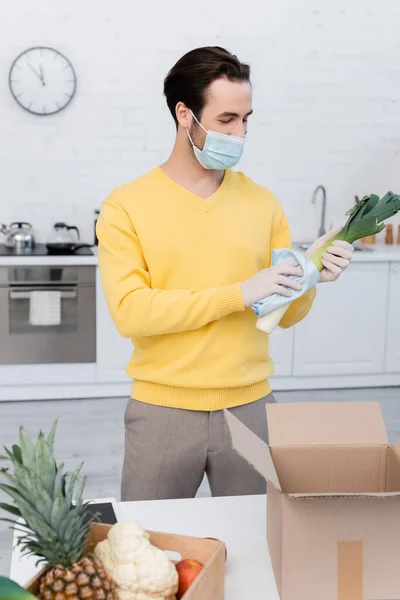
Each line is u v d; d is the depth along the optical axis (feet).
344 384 15.94
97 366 14.92
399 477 4.31
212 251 5.79
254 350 5.95
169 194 5.78
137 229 5.73
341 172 16.67
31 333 14.57
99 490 11.18
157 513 4.93
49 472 3.39
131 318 5.61
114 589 3.44
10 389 14.89
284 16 15.88
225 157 5.57
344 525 3.78
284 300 5.40
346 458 4.40
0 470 3.38
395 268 15.56
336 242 5.53
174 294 5.54
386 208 5.51
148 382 5.97
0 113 15.48
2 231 15.46
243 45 15.88
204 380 5.78
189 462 5.94
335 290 15.42
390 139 16.69
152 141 15.96
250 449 3.97
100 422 13.91
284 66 16.07
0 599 3.04
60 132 15.71
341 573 3.82
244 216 5.89
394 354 15.85
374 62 16.31
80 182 15.96
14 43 15.26
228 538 4.64
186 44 15.69
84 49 15.44
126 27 15.47
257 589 4.13
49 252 14.70
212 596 3.65
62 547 3.37
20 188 15.84
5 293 14.33
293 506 3.75
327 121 16.42
